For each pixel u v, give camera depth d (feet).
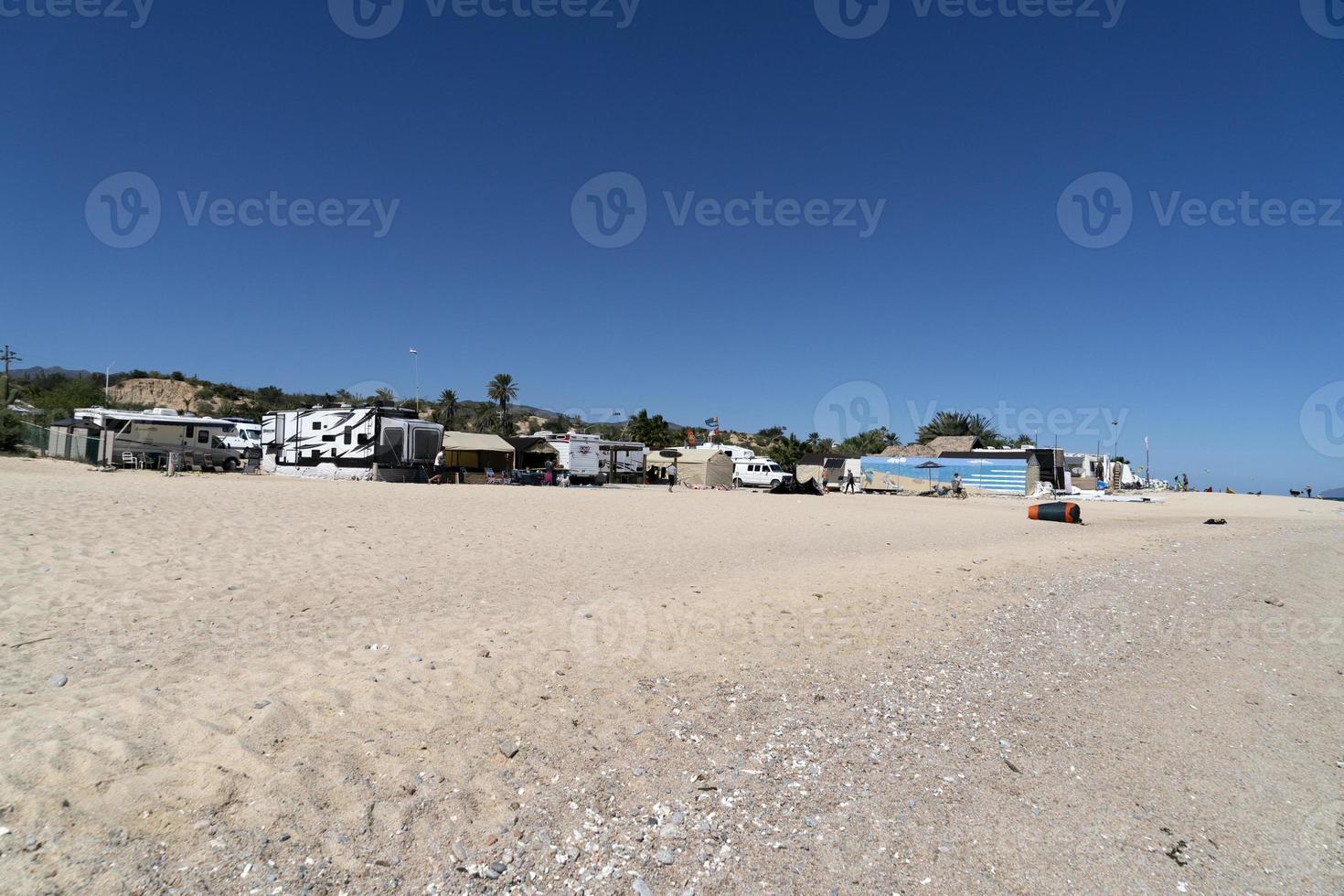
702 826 11.68
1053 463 176.14
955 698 18.79
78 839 9.26
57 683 14.39
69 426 113.19
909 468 175.01
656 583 30.42
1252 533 71.97
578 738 14.48
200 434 107.76
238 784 11.15
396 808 11.18
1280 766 15.20
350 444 106.22
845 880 10.35
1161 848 11.68
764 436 341.62
